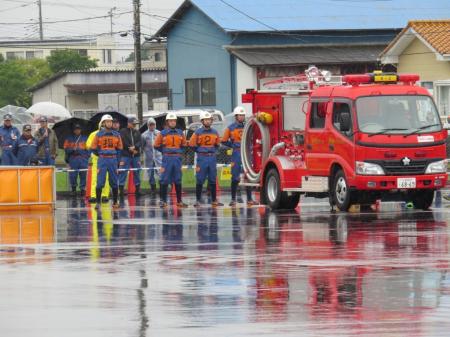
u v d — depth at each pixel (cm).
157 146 3503
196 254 2167
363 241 2330
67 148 4366
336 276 1827
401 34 6256
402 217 2894
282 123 3316
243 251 2202
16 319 1485
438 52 5984
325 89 3127
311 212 3158
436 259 2017
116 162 3547
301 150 3228
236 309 1541
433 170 3002
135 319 1474
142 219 3044
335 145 3052
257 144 3447
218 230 2656
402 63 6400
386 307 1539
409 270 1880
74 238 2534
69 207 3662
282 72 7944
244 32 7925
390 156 2967
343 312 1507
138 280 1825
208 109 7738
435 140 3008
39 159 4341
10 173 3456
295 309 1534
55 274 1909
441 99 6166
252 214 3139
